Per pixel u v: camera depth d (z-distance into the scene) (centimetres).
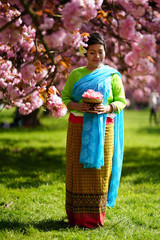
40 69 326
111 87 319
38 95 334
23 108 343
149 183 506
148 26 459
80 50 318
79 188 313
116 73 324
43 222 340
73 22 231
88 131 302
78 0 237
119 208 388
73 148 313
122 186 489
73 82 326
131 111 2983
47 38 236
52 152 763
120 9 395
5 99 353
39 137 1013
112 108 308
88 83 312
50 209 385
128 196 433
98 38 310
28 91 335
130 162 681
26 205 399
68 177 322
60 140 962
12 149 782
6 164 621
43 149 800
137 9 345
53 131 1179
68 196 324
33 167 606
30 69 304
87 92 298
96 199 314
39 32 240
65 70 355
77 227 313
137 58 349
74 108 311
